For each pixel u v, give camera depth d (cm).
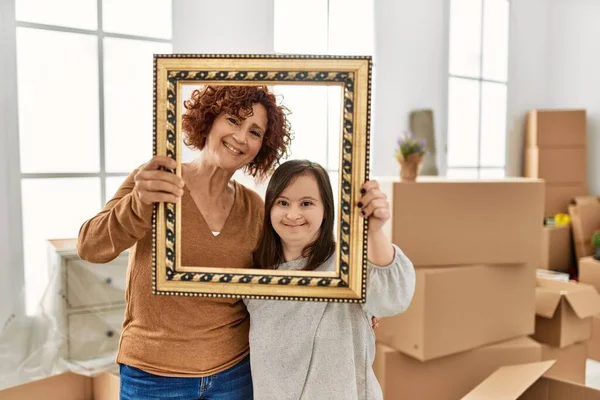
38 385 172
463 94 340
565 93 391
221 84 88
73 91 202
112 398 172
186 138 95
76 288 175
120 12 210
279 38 243
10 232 191
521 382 153
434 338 174
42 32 194
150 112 220
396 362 182
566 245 347
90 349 177
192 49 222
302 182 95
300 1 241
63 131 201
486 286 184
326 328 100
